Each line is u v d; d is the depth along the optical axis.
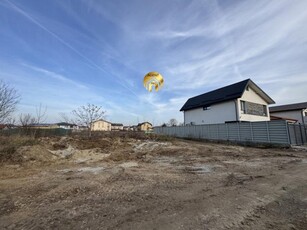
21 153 8.07
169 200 3.77
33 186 4.69
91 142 12.09
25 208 3.43
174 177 5.54
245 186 4.66
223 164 7.49
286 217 3.09
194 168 6.79
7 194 4.15
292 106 30.27
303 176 5.61
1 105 11.59
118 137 14.82
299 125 15.29
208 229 2.70
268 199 3.83
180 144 14.10
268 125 14.31
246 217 3.07
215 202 3.66
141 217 3.05
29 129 12.54
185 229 2.69
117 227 2.75
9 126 11.88
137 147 12.13
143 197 3.94
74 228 2.73
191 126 21.75
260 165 7.26
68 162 8.03
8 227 2.78
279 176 5.60
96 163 7.85
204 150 11.38
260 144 14.57
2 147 8.22
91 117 16.61
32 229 2.72
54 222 2.91
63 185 4.75
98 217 3.06
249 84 20.64
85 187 4.59
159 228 2.72
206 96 25.00
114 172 6.14
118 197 3.95
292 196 4.01
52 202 3.70
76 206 3.50
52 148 10.01
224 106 20.91
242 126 16.22
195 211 3.27
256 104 21.72
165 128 25.36
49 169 6.68
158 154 10.15
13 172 6.16
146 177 5.53
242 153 10.45
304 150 11.79
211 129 19.31
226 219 2.99
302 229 2.73
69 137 13.07
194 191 4.31
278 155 9.82
